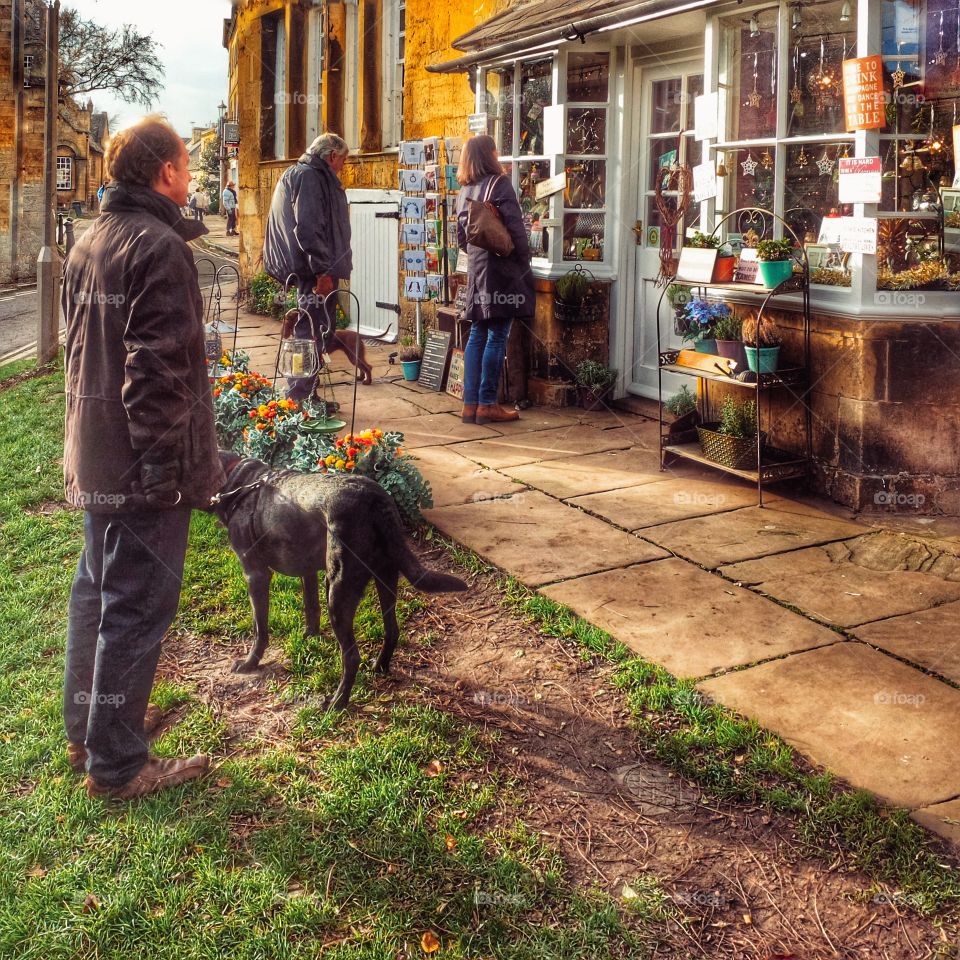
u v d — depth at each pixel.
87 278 2.84
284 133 14.79
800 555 4.78
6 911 2.55
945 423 5.25
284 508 3.50
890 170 5.23
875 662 3.70
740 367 5.69
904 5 5.06
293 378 6.29
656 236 7.55
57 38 10.68
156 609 2.97
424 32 10.44
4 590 4.65
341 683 3.49
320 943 2.42
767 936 2.43
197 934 2.46
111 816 2.96
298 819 2.91
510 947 2.39
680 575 4.57
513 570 4.67
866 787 2.95
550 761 3.19
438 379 8.60
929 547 4.81
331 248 7.02
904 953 2.36
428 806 2.96
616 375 7.91
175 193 2.95
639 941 2.41
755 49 5.97
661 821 2.88
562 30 7.08
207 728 3.44
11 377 10.56
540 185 7.87
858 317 5.18
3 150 22.61
